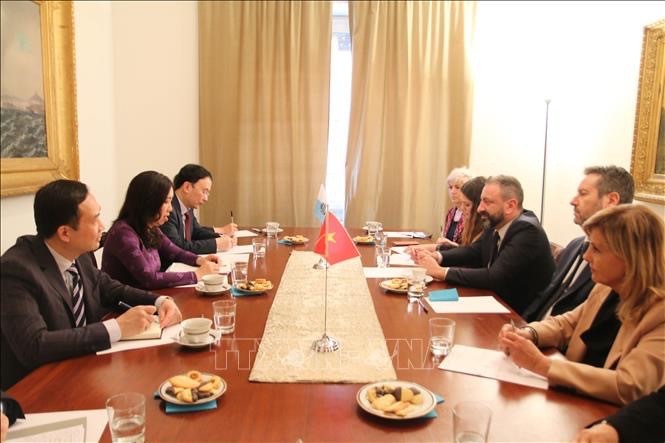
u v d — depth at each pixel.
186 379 1.34
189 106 4.86
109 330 1.64
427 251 3.04
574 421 1.25
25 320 1.57
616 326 1.62
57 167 3.90
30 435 1.15
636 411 1.19
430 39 4.61
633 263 1.41
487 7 4.68
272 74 4.67
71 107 4.06
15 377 1.65
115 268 2.40
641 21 3.57
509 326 1.68
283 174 4.78
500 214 2.68
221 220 4.86
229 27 4.63
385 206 4.83
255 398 1.33
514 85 4.75
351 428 1.20
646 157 3.46
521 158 4.84
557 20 4.58
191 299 2.16
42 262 1.74
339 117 4.92
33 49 3.62
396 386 1.33
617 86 3.83
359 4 4.58
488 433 1.14
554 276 2.52
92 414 1.24
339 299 2.18
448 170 4.78
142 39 4.79
